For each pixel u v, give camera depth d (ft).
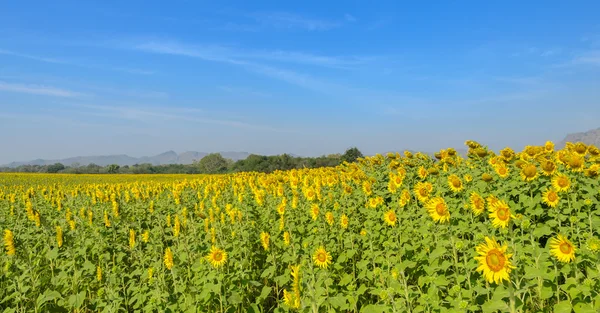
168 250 20.90
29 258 23.67
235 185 47.55
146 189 53.62
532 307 16.51
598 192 23.71
